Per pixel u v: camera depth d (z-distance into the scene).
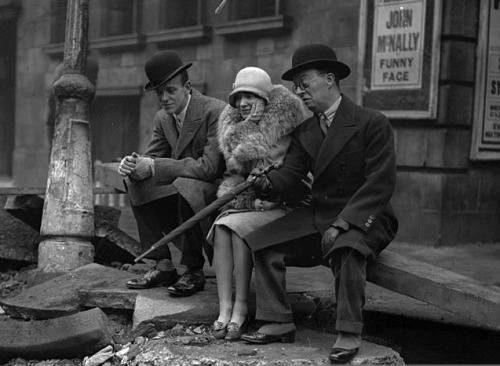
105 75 12.84
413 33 8.74
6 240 6.18
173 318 4.41
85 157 5.65
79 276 5.10
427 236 8.69
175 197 4.77
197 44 11.48
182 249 4.71
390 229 4.20
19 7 13.62
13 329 4.52
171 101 4.70
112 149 12.76
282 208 4.39
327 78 4.20
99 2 12.80
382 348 4.05
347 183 4.16
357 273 3.92
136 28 12.41
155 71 4.67
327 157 4.15
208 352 3.99
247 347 4.08
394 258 4.34
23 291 5.08
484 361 4.36
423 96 8.67
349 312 3.91
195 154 4.75
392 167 4.05
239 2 10.91
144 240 4.84
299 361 3.85
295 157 4.29
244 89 4.27
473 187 8.91
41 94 13.54
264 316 4.11
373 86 9.12
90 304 4.70
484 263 7.57
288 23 10.08
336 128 4.16
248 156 4.26
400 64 8.86
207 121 4.71
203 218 4.20
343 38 9.48
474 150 8.84
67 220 5.52
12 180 14.38
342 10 9.48
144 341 4.30
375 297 5.64
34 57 13.64
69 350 4.34
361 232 3.95
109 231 6.05
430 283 4.06
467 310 3.93
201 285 4.70
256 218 4.26
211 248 4.56
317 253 4.28
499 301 3.83
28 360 4.39
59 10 13.14
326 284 5.86
